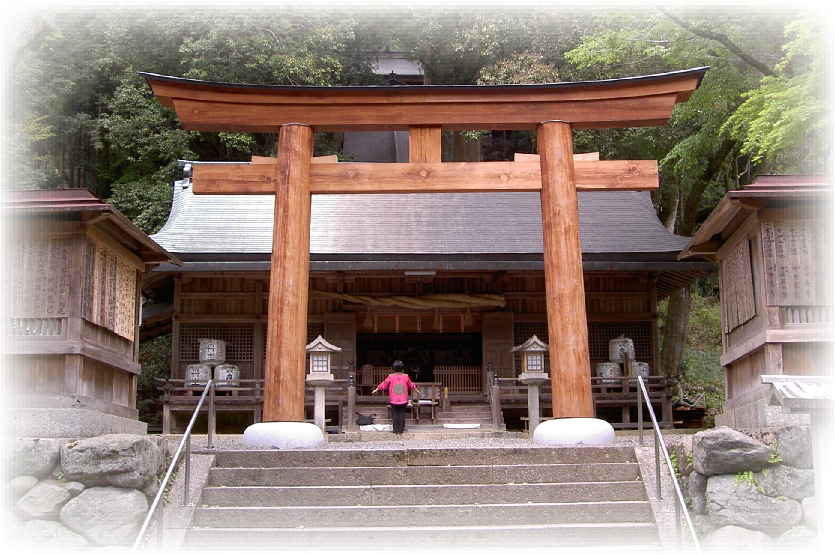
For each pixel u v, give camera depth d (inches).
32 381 305.4
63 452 240.1
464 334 793.6
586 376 341.7
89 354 311.3
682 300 763.4
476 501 249.9
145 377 756.0
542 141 371.6
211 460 269.9
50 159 938.1
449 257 611.8
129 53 927.7
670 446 267.6
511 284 652.7
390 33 1082.7
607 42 615.2
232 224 679.7
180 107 371.9
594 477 264.7
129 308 367.2
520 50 948.6
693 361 855.1
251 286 634.8
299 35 929.5
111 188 983.0
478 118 374.0
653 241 658.2
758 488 230.5
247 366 623.8
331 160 375.2
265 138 1004.6
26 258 311.9
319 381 462.9
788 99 432.1
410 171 371.6
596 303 644.7
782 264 311.3
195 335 627.8
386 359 796.6
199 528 235.5
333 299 645.3
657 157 884.6
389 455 274.2
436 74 1075.9
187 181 740.7
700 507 238.4
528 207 727.7
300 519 239.8
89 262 319.0
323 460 273.7
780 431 237.6
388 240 652.7
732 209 321.4
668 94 373.4
